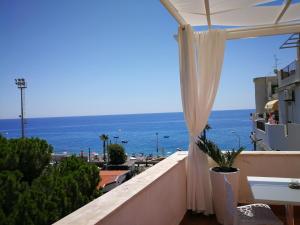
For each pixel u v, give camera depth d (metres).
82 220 1.43
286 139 13.42
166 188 2.82
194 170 3.54
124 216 1.78
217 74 3.55
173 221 3.06
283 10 3.02
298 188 2.47
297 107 13.29
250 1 2.81
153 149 58.38
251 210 2.60
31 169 3.41
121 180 12.15
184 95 3.47
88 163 3.73
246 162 3.82
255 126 23.09
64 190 2.73
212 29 3.59
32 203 2.19
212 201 3.50
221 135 68.19
